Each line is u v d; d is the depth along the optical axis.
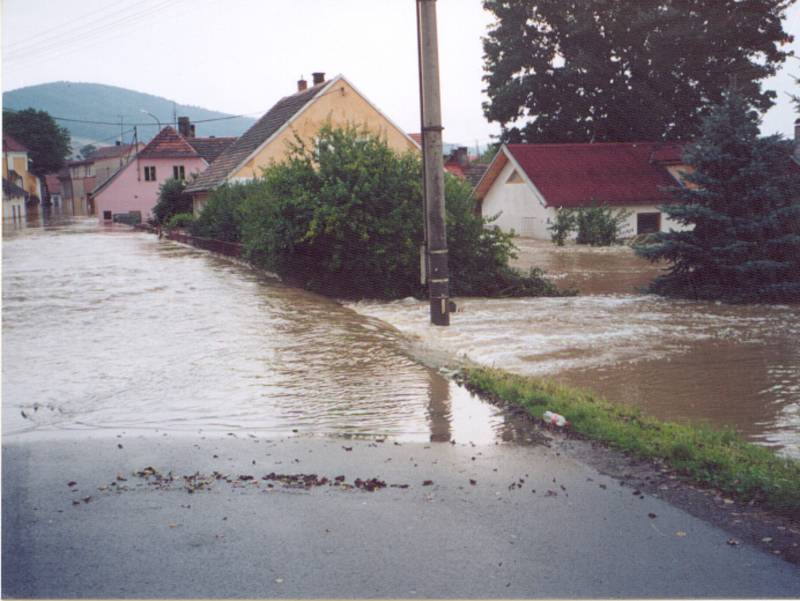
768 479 5.48
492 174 46.34
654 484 5.63
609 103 47.78
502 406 8.14
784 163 19.50
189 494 5.36
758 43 38.81
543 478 5.77
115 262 27.66
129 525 4.78
